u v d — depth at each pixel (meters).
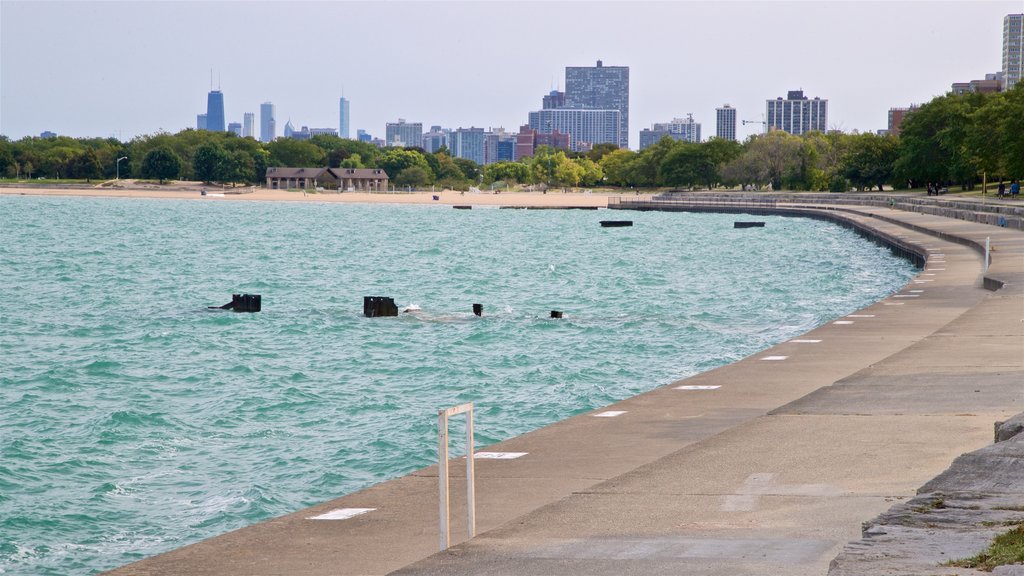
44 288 55.94
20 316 42.94
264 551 8.68
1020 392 15.19
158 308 45.69
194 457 19.80
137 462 19.45
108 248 89.06
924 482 10.08
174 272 66.94
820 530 8.47
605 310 44.19
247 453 20.02
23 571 13.87
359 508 10.12
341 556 8.53
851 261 69.50
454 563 7.66
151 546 14.90
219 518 16.06
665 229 122.75
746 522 8.80
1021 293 31.83
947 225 80.12
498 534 8.54
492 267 70.44
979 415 13.51
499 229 125.88
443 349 32.69
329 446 20.38
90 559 14.36
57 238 101.94
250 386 27.20
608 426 14.04
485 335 35.53
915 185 182.12
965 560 6.41
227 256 81.31
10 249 86.06
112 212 165.00
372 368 29.67
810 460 11.18
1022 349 20.16
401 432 21.38
